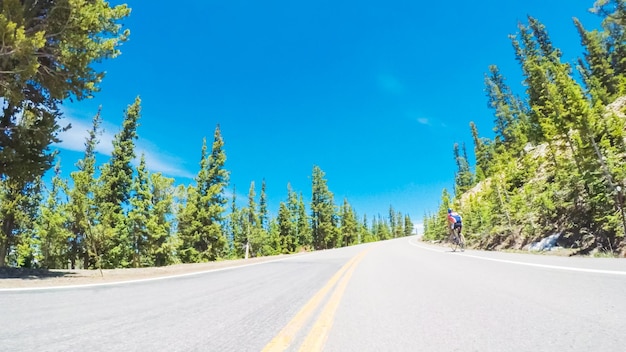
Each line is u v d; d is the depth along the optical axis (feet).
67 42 38.96
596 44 156.97
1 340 10.21
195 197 124.98
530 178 98.99
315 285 24.25
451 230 62.28
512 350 8.47
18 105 36.96
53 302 17.58
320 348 9.43
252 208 183.73
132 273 39.34
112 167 105.19
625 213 51.01
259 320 13.08
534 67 122.01
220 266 50.62
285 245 211.41
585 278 18.79
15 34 31.71
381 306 15.42
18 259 95.71
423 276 26.04
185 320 13.12
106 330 11.54
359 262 47.42
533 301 14.07
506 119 194.49
